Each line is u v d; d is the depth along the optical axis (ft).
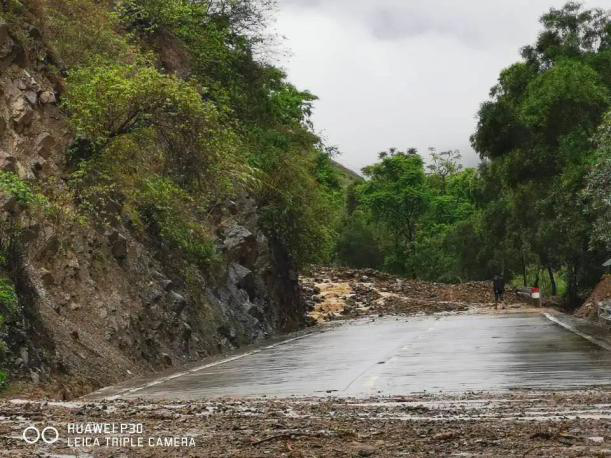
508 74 214.07
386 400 42.83
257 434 29.78
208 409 39.63
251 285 129.08
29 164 80.89
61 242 77.15
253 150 142.51
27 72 87.04
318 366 68.23
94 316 77.05
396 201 355.15
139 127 87.25
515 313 161.89
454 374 55.72
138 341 81.97
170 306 92.73
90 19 106.42
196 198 100.22
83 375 66.28
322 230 156.76
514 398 41.65
